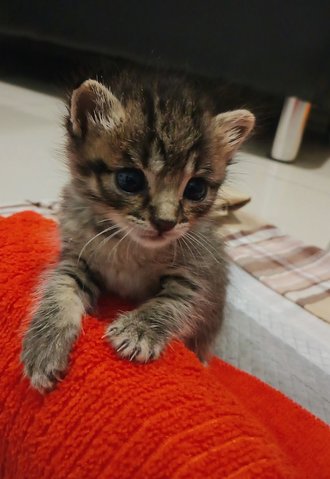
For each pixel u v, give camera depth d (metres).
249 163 0.34
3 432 0.10
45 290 0.12
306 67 0.32
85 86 0.12
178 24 0.35
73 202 0.13
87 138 0.12
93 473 0.09
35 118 0.36
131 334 0.11
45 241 0.14
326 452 0.13
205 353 0.15
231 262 0.20
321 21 0.31
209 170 0.12
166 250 0.12
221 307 0.15
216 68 0.35
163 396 0.09
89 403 0.09
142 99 0.12
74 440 0.09
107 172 0.11
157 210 0.11
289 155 0.35
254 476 0.08
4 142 0.31
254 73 0.34
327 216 0.28
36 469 0.10
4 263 0.13
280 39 0.32
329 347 0.18
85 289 0.12
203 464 0.08
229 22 0.33
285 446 0.13
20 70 0.49
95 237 0.12
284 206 0.28
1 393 0.11
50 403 0.10
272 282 0.21
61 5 0.40
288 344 0.18
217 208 0.15
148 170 0.11
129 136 0.11
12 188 0.25
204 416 0.09
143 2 0.36
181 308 0.12
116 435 0.09
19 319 0.11
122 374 0.10
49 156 0.29
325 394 0.16
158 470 0.08
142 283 0.13
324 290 0.20
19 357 0.11
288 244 0.23
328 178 0.33
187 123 0.12
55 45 0.47
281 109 0.36
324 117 0.45
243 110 0.13
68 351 0.10
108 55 0.39
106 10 0.38
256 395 0.15
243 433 0.09
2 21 0.43
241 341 0.18
